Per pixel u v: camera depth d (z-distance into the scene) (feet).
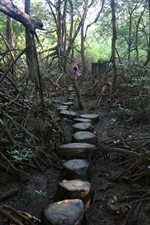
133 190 10.16
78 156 12.45
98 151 12.29
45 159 12.59
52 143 13.66
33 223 7.66
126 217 8.17
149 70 23.90
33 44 13.12
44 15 48.60
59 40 36.96
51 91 27.73
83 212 7.66
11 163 10.81
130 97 22.02
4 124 10.91
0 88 15.21
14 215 8.63
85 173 10.33
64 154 12.56
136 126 18.44
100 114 21.70
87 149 12.39
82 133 14.64
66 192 8.84
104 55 70.28
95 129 18.04
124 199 9.46
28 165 11.37
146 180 10.52
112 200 9.59
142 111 18.94
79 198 8.80
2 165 11.09
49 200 9.85
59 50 36.09
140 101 20.47
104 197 9.94
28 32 12.87
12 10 11.54
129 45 38.22
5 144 11.23
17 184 10.73
